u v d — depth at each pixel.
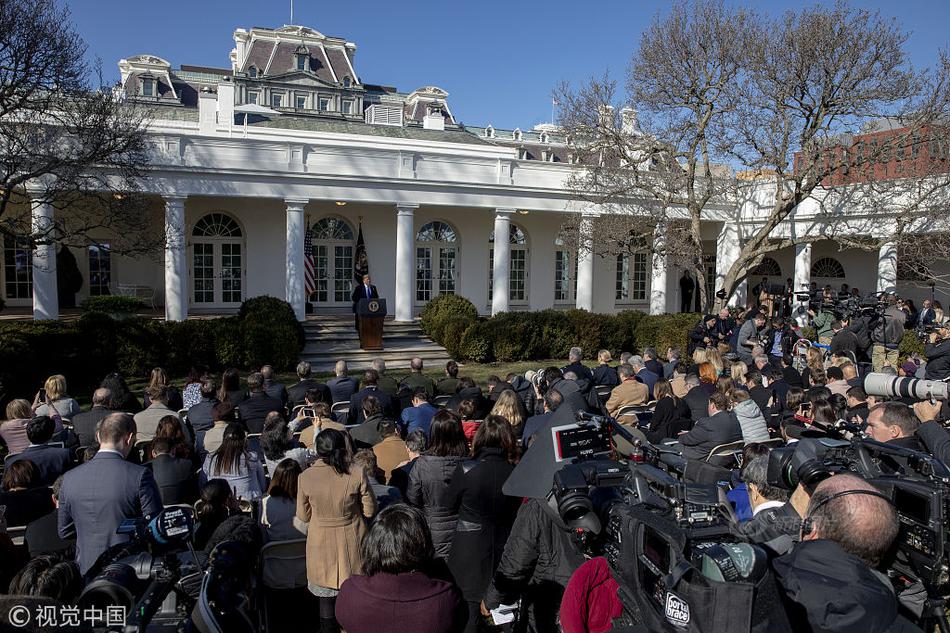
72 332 14.27
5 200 12.23
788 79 17.23
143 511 4.12
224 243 22.11
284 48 66.88
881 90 16.58
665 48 18.77
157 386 8.25
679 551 2.04
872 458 3.40
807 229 22.77
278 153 19.28
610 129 19.78
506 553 3.19
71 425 8.02
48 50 11.62
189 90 60.91
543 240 26.27
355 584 2.59
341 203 21.36
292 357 16.83
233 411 6.62
